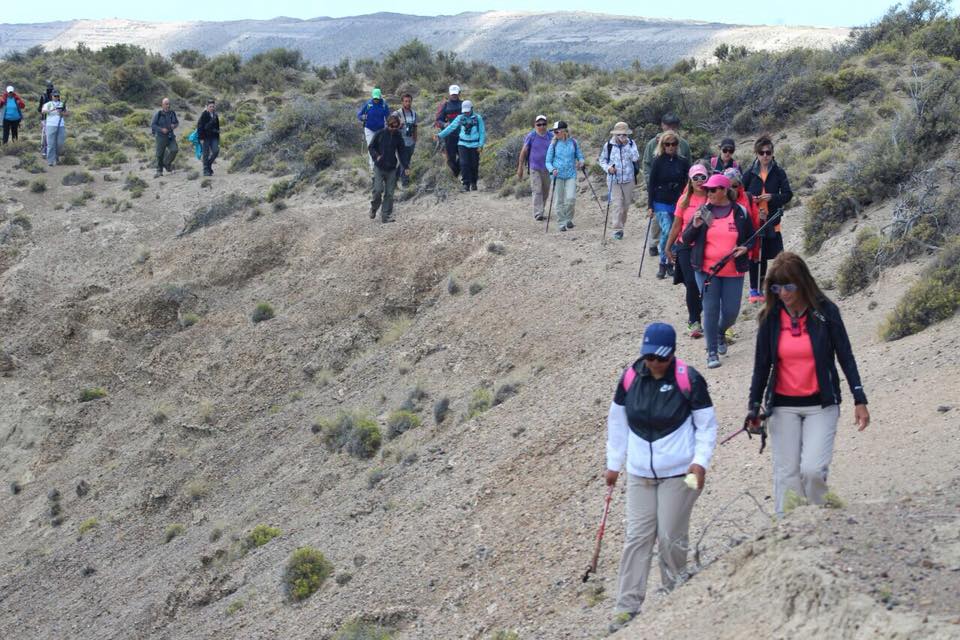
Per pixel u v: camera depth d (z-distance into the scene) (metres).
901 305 11.23
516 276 18.53
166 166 32.03
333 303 21.08
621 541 8.48
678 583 6.39
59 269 26.09
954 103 16.64
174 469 18.05
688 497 6.34
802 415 6.47
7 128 34.12
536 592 8.46
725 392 10.57
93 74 45.78
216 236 25.20
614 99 33.28
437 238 21.42
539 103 31.81
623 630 6.06
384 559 10.91
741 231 11.04
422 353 17.67
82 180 31.33
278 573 12.19
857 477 7.70
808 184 19.86
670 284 16.19
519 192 23.34
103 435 20.62
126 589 14.74
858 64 27.44
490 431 13.02
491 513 10.70
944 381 9.12
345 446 15.62
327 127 31.30
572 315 15.98
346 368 19.06
